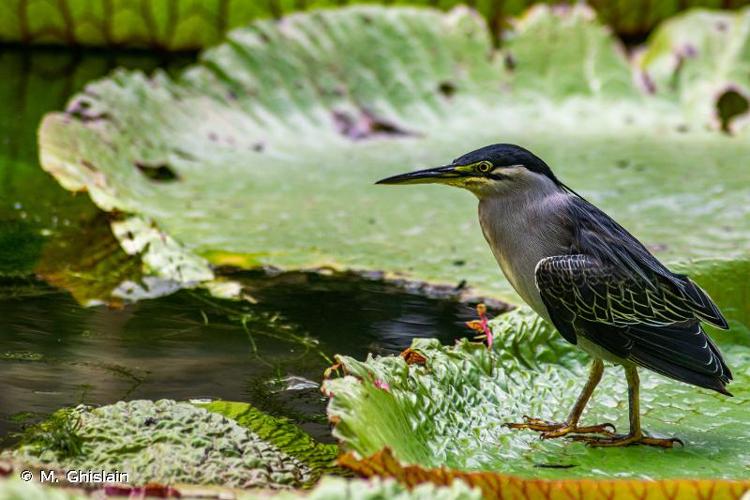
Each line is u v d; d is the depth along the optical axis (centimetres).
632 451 735
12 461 659
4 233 1175
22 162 1401
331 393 657
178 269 1095
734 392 830
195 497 621
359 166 1494
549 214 802
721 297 913
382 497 482
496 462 706
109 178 1294
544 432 752
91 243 1166
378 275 1123
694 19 1878
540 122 1733
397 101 1697
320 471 701
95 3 1859
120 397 798
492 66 1794
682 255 1157
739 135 1719
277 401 813
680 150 1606
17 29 1864
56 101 1631
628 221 1277
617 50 1842
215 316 992
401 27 1767
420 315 1020
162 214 1262
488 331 822
